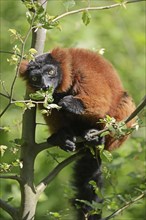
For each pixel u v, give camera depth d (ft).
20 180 35.12
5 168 33.88
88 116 40.68
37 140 54.80
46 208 60.18
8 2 72.64
